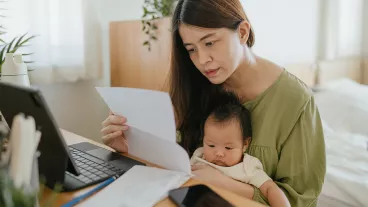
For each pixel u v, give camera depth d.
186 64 0.99
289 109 0.89
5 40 1.48
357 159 1.67
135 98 0.67
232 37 0.82
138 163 0.76
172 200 0.58
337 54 2.71
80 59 1.72
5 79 0.92
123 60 1.86
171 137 0.64
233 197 0.61
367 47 2.83
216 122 0.90
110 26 1.90
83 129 1.89
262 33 2.27
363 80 2.85
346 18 2.69
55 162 0.59
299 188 0.89
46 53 1.59
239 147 0.89
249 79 0.94
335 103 2.25
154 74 1.70
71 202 0.56
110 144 0.87
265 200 0.80
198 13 0.77
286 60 2.44
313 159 0.90
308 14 2.54
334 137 1.93
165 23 1.62
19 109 0.56
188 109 1.04
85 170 0.71
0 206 0.38
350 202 1.39
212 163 0.90
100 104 1.93
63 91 1.79
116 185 0.63
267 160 0.89
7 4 1.48
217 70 0.83
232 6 0.81
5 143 0.50
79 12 1.68
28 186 0.44
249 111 0.94
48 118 0.51
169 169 0.72
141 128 0.72
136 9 2.03
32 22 1.54
